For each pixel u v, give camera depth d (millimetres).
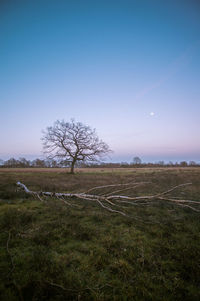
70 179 16109
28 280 2230
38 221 4578
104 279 2371
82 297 2031
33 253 2934
